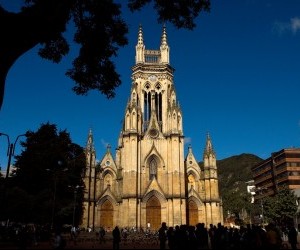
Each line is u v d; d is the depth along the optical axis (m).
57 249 25.80
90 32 29.47
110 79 31.81
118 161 101.44
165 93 103.19
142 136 97.00
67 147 79.19
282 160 139.38
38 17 18.39
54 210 68.94
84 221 88.25
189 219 94.56
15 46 17.67
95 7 28.34
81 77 31.80
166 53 107.56
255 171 169.25
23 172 73.19
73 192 77.38
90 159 93.56
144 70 105.19
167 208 91.00
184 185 92.81
